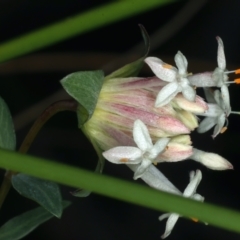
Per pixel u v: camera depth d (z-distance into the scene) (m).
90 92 0.15
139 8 0.15
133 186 0.13
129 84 0.16
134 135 0.15
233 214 0.13
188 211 0.13
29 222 0.18
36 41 0.15
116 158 0.15
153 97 0.16
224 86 0.16
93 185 0.13
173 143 0.16
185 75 0.15
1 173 0.23
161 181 0.16
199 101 0.16
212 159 0.16
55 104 0.17
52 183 0.17
